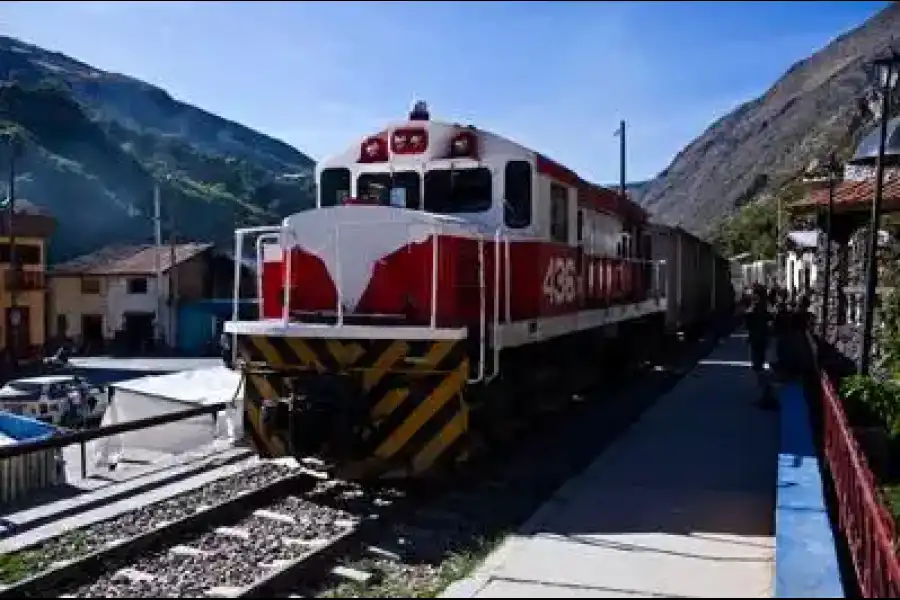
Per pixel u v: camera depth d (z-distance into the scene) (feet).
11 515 30.30
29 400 75.31
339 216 29.84
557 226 37.99
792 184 151.94
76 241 206.18
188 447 49.21
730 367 64.90
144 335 164.76
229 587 21.30
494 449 35.04
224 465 36.50
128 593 21.04
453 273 29.17
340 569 22.17
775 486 28.50
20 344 138.51
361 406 27.61
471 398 29.12
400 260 29.25
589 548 22.20
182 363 138.62
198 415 46.70
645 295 61.41
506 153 33.86
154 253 175.01
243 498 27.99
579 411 46.19
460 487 30.48
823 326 57.26
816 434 36.83
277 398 29.09
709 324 115.34
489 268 31.83
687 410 44.27
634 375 60.08
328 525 26.17
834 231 57.11
